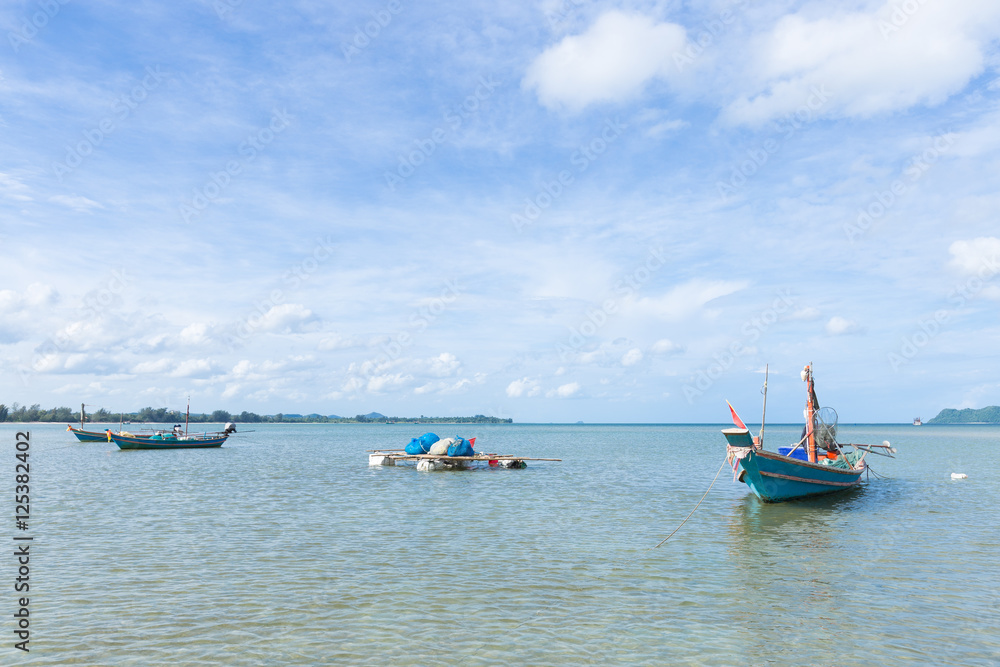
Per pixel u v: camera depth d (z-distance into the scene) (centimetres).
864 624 1244
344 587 1470
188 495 3083
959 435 14538
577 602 1368
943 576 1591
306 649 1102
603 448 8175
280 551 1836
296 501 2866
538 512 2555
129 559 1734
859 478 3312
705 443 9944
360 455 6450
